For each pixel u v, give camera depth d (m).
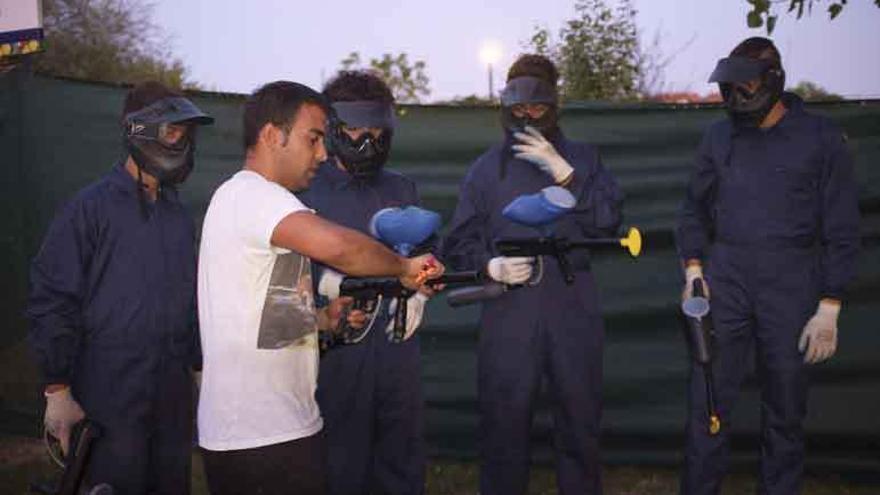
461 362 5.30
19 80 5.42
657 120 5.09
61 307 3.31
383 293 3.19
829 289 4.16
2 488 4.92
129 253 3.37
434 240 3.37
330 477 3.88
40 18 5.41
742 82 4.09
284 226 2.61
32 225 5.43
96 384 3.36
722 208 4.32
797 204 4.18
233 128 5.32
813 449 5.04
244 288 2.69
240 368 2.70
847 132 4.86
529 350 4.05
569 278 3.56
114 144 5.37
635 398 5.19
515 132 4.07
